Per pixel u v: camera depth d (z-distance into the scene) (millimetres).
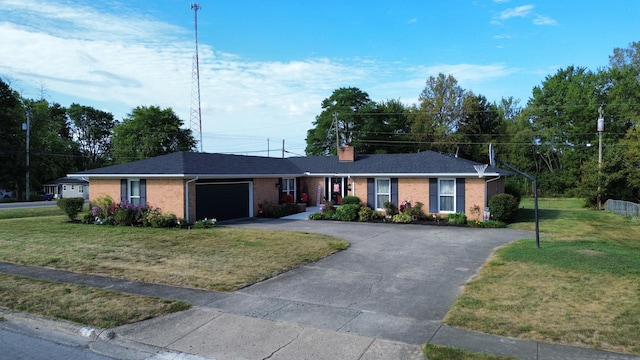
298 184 27016
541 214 24594
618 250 11516
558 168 51812
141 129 60500
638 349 5148
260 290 8141
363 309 6973
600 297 7180
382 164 23359
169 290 8125
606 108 44000
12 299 7562
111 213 19344
